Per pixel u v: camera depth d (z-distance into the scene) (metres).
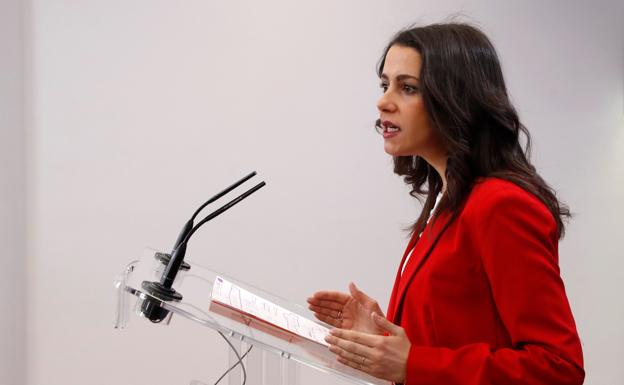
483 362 1.24
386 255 3.30
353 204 3.29
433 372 1.25
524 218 1.28
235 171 3.22
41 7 3.13
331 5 3.26
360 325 1.63
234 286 1.50
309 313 1.59
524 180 1.37
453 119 1.38
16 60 3.12
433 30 1.44
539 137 3.41
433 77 1.38
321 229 3.27
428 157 1.51
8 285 3.11
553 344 1.22
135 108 3.18
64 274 3.16
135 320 3.18
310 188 3.26
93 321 3.17
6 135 3.10
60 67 3.15
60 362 3.16
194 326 3.21
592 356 3.48
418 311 1.41
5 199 3.10
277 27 3.24
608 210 3.46
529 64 3.40
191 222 1.44
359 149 3.28
